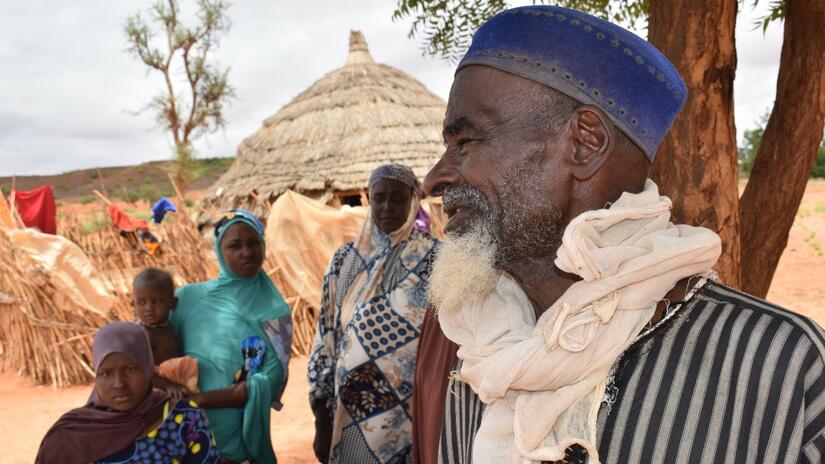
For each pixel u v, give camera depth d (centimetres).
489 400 101
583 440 92
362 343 267
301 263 805
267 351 321
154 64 2561
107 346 242
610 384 97
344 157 1284
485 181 104
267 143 1423
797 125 240
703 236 97
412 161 1270
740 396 92
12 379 766
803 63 237
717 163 192
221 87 2656
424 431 141
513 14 104
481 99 103
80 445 242
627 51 99
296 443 534
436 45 294
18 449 542
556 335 93
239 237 325
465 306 112
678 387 95
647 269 93
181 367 298
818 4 231
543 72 99
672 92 102
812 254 1380
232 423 308
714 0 189
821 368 90
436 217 916
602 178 101
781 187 246
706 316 98
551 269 106
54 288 726
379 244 288
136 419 246
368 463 270
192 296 332
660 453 93
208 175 5984
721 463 91
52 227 1178
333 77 1490
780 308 98
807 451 90
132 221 980
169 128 2644
